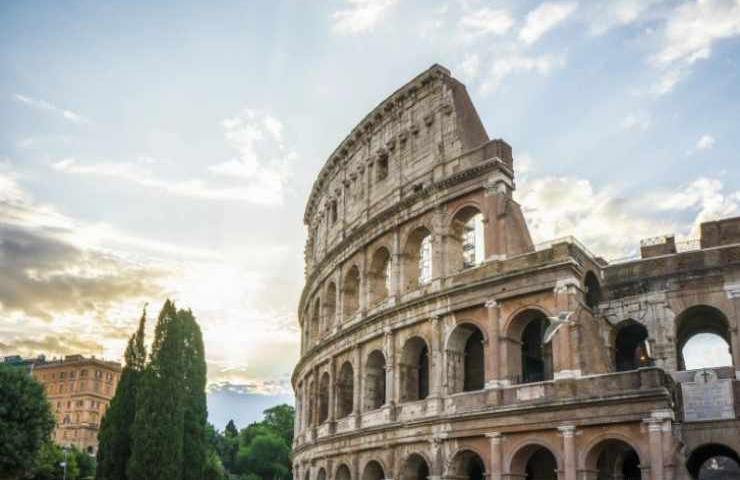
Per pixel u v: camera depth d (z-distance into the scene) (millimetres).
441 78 73375
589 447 52062
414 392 67938
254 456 191000
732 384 53500
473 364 65500
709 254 59156
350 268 81938
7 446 88875
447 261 66125
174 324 93062
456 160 68312
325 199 95500
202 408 97188
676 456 50594
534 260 59000
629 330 65688
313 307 95688
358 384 73250
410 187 73312
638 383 50938
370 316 71625
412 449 63781
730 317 56906
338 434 74188
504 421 56438
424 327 66000
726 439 52531
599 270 63188
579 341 54938
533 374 64938
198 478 93375
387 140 79562
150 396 88688
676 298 59562
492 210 63188
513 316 59125
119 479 89625
